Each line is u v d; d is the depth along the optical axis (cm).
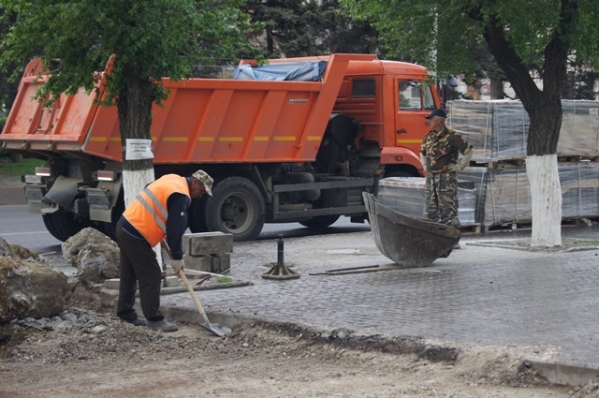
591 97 3566
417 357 880
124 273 1059
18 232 2173
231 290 1235
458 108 1942
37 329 1031
